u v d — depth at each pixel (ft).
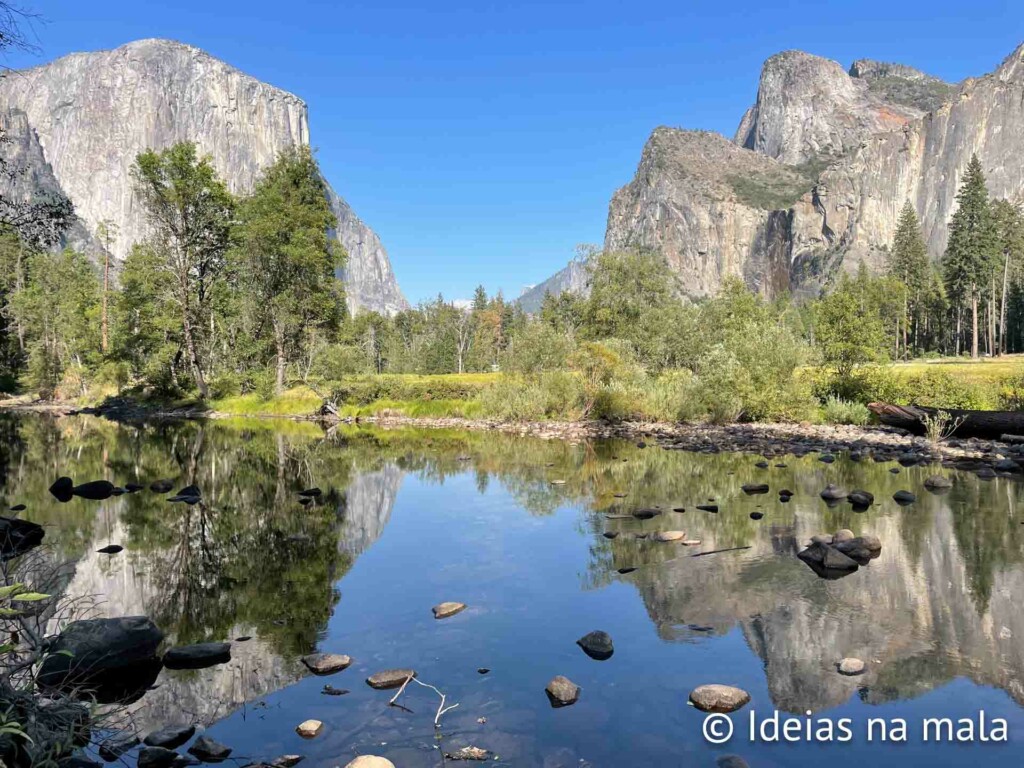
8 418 112.78
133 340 145.59
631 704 14.21
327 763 12.01
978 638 17.42
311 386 121.80
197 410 126.11
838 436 64.03
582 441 69.10
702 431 72.90
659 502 35.91
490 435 78.79
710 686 14.55
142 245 142.61
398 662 16.71
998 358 230.07
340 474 50.24
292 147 135.64
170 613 20.77
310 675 16.10
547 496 39.09
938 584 21.67
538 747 12.47
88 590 23.11
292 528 32.58
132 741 13.04
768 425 75.77
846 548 25.17
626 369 95.66
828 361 85.92
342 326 154.20
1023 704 14.07
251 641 18.40
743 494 37.63
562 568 24.61
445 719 13.61
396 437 79.15
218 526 33.14
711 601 20.56
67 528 32.89
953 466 46.73
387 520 33.91
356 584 23.49
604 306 178.19
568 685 14.66
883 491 37.65
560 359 98.02
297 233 126.31
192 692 15.26
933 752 12.27
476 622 19.43
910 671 15.64
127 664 16.72
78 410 132.26
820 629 18.20
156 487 43.78
